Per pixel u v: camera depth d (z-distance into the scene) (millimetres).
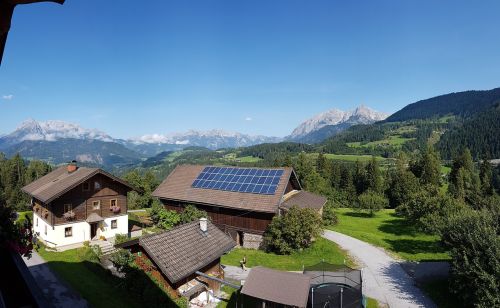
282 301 19203
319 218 39406
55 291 22469
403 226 57500
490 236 22703
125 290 22438
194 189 47250
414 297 26172
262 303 20031
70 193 35188
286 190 45625
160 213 44344
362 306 23234
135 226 45531
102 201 37750
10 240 5469
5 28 2656
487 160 98625
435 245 42625
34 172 80125
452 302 24781
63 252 31688
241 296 22734
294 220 37375
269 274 21312
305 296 19391
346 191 97062
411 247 41719
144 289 21156
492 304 20344
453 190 84000
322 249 38125
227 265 32906
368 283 29047
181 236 24656
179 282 21828
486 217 26281
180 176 51594
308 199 47062
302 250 37938
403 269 32781
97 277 25609
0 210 5582
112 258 23281
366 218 67062
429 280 29469
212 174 49344
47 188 37312
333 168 107750
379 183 92250
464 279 23078
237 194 43250
